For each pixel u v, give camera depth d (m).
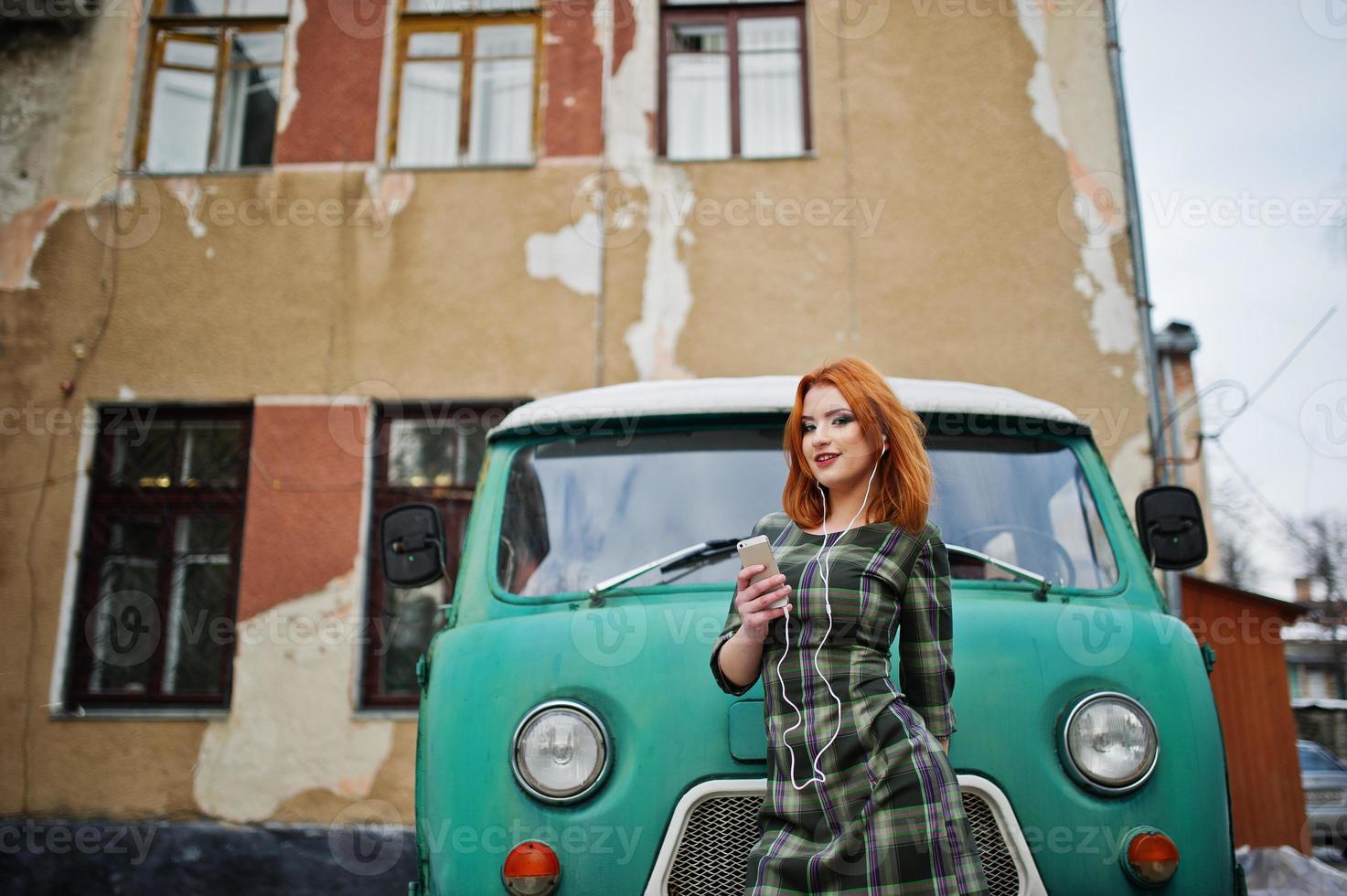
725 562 2.88
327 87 8.01
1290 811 7.02
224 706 7.10
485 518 3.14
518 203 7.74
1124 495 7.10
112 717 7.00
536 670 2.59
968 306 7.42
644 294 7.56
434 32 8.19
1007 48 7.79
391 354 7.56
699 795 2.37
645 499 3.05
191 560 7.37
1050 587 2.86
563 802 2.41
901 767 1.99
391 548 3.24
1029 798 2.39
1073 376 7.29
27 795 6.93
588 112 7.86
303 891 6.67
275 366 7.56
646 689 2.50
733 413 3.15
